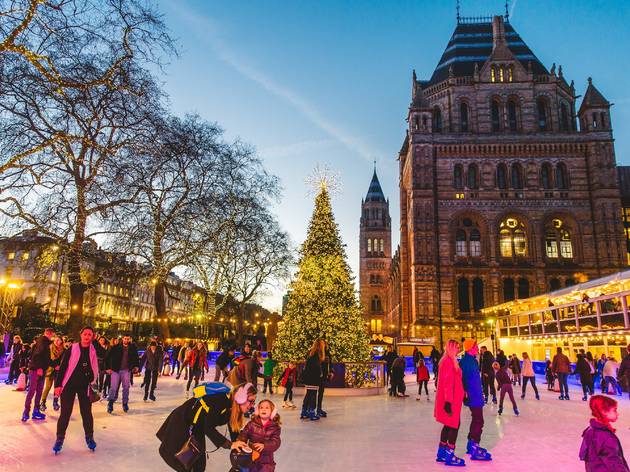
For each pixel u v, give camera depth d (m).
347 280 21.58
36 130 17.45
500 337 53.69
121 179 21.84
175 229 31.78
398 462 8.80
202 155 34.81
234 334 78.44
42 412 13.60
